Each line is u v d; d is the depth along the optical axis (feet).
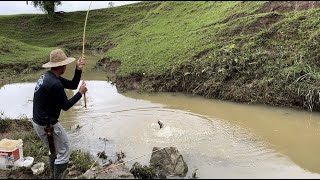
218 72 48.75
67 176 23.02
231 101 45.57
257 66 47.83
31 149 28.60
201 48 55.93
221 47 54.44
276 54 48.98
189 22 77.77
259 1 71.92
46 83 21.49
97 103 44.88
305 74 43.39
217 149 30.42
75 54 81.56
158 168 25.81
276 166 27.53
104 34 92.17
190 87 49.65
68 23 94.43
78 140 32.73
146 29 85.61
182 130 34.73
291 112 40.93
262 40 52.47
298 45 49.44
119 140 32.55
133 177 22.72
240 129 35.50
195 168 26.78
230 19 68.33
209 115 39.99
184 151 29.86
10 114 40.34
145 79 53.01
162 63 55.36
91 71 66.03
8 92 49.70
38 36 85.40
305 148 31.14
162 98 47.37
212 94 47.21
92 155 29.27
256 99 44.29
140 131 34.50
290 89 42.88
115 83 55.62
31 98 46.83
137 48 69.26
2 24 63.10
